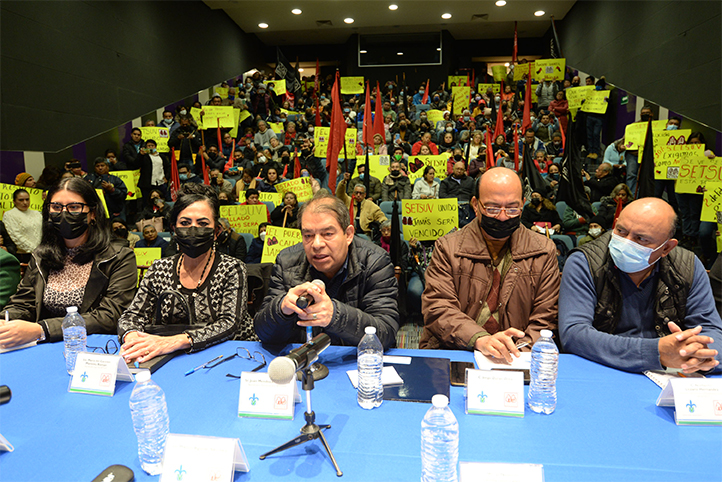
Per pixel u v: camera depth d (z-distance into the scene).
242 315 2.18
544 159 8.17
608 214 5.75
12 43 6.48
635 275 1.91
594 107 9.88
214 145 10.37
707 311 1.82
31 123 6.79
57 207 2.27
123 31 9.23
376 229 5.46
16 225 5.11
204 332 1.97
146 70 10.06
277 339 1.91
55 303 2.33
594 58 12.13
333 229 1.81
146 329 2.04
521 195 2.05
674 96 8.05
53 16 7.29
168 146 9.22
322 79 17.44
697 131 6.26
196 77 12.53
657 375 1.62
